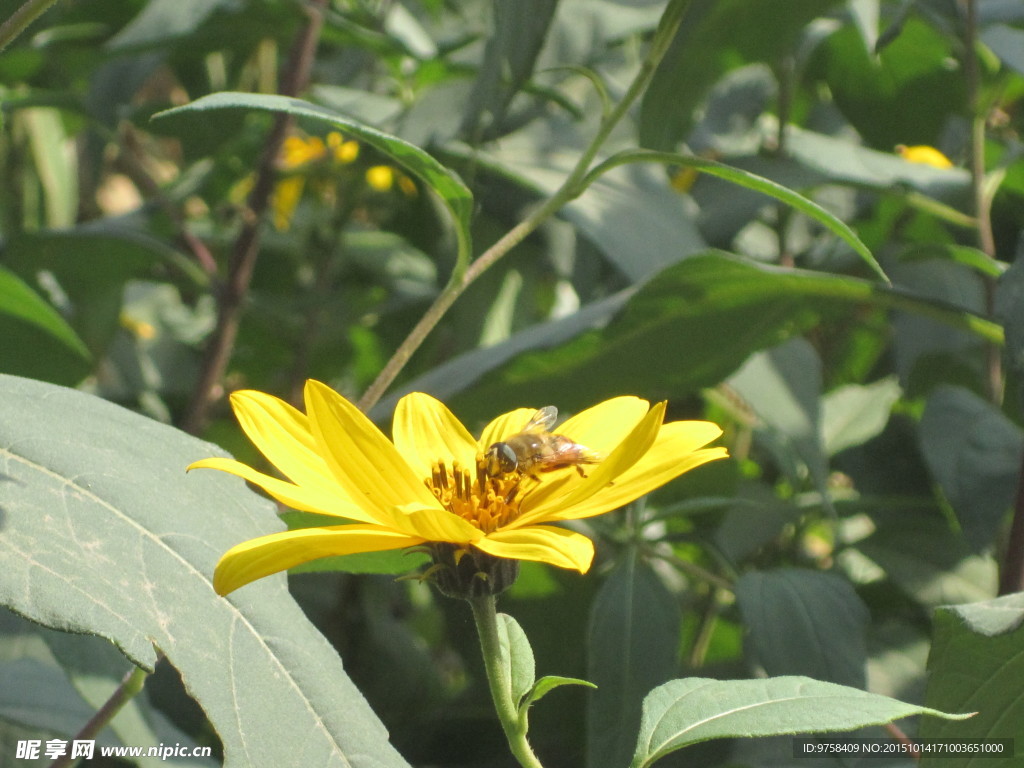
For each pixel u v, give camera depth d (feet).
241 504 1.09
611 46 1.69
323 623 1.73
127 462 1.06
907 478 1.58
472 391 1.42
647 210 1.54
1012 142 1.77
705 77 1.44
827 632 1.30
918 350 1.58
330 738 1.03
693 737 1.01
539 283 1.99
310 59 1.76
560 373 1.41
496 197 1.70
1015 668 1.18
